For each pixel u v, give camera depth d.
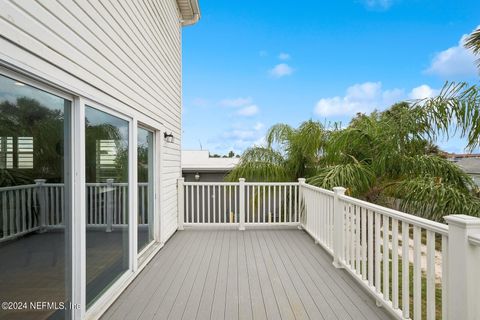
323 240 4.40
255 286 3.21
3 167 1.72
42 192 2.01
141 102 3.90
